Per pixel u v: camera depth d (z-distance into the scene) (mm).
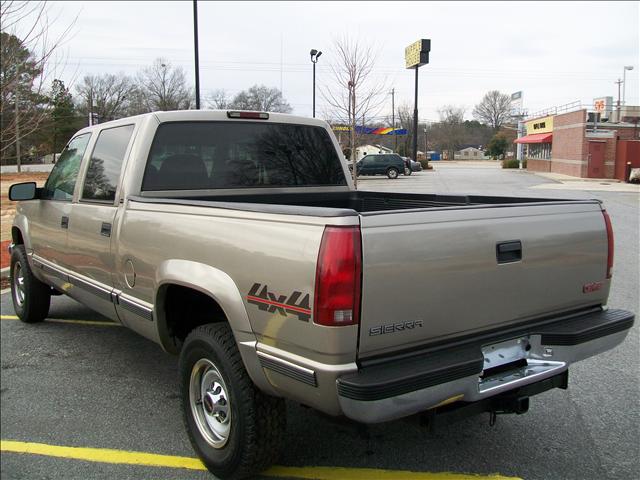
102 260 4281
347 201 5266
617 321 3346
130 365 5121
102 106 51469
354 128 23062
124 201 4023
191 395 3416
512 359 3105
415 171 47188
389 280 2541
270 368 2740
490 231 2906
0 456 3588
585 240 3371
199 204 3250
